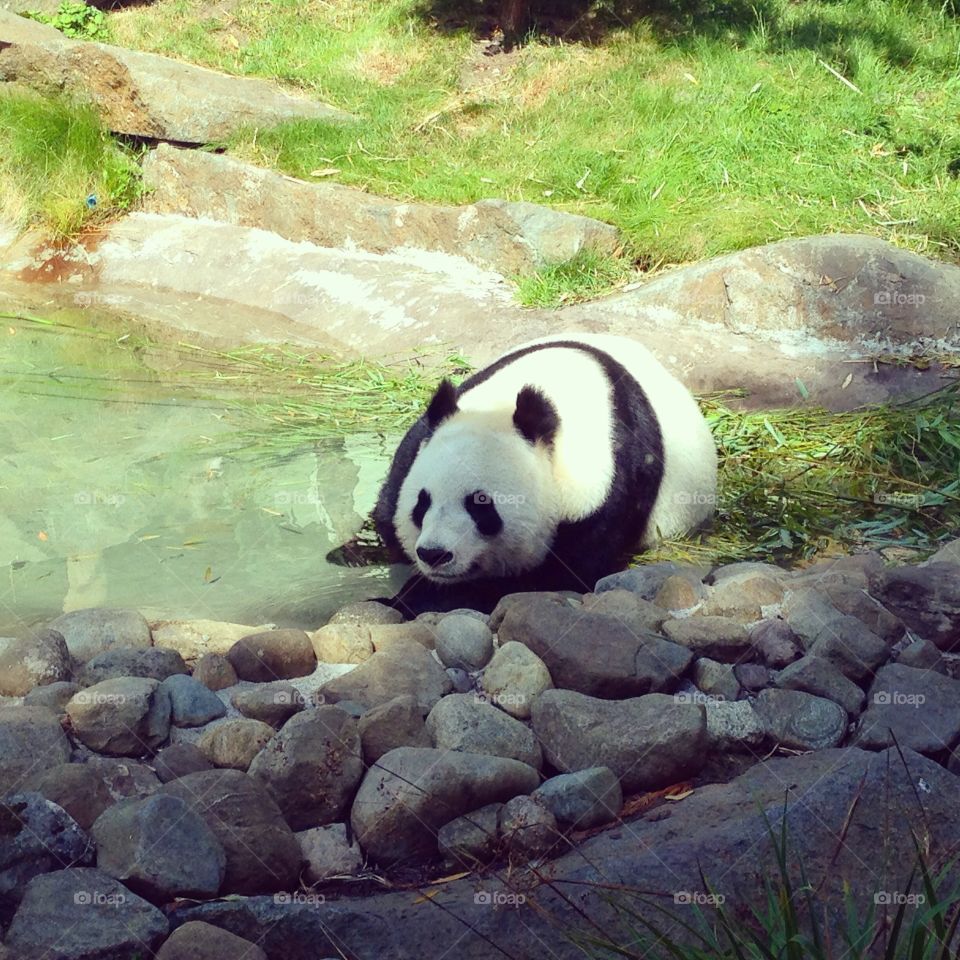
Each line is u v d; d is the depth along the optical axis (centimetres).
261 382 798
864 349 758
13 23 1279
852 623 412
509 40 1228
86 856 316
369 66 1259
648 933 296
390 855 332
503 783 339
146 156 1151
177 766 348
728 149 972
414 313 873
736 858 311
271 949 308
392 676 390
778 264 774
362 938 305
